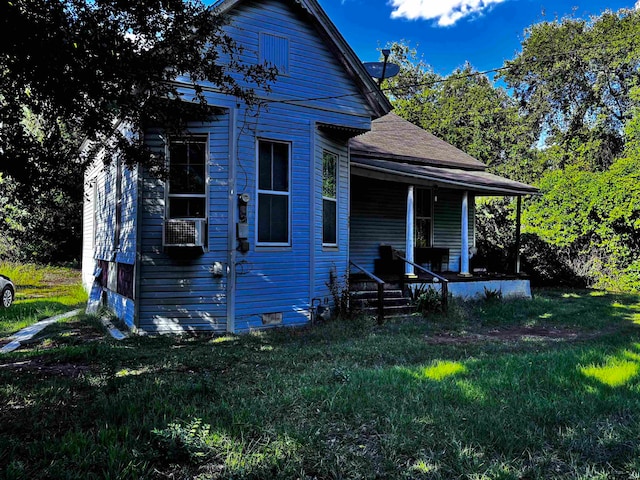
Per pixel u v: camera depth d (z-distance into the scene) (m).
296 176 8.23
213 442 2.92
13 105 4.45
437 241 14.20
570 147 25.50
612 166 15.62
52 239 22.28
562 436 3.19
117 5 4.20
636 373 4.87
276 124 7.98
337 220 9.38
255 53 7.75
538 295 13.97
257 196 7.79
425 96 32.59
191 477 2.57
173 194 7.42
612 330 8.52
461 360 5.61
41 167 4.96
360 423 3.35
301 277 8.27
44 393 4.00
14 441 2.93
